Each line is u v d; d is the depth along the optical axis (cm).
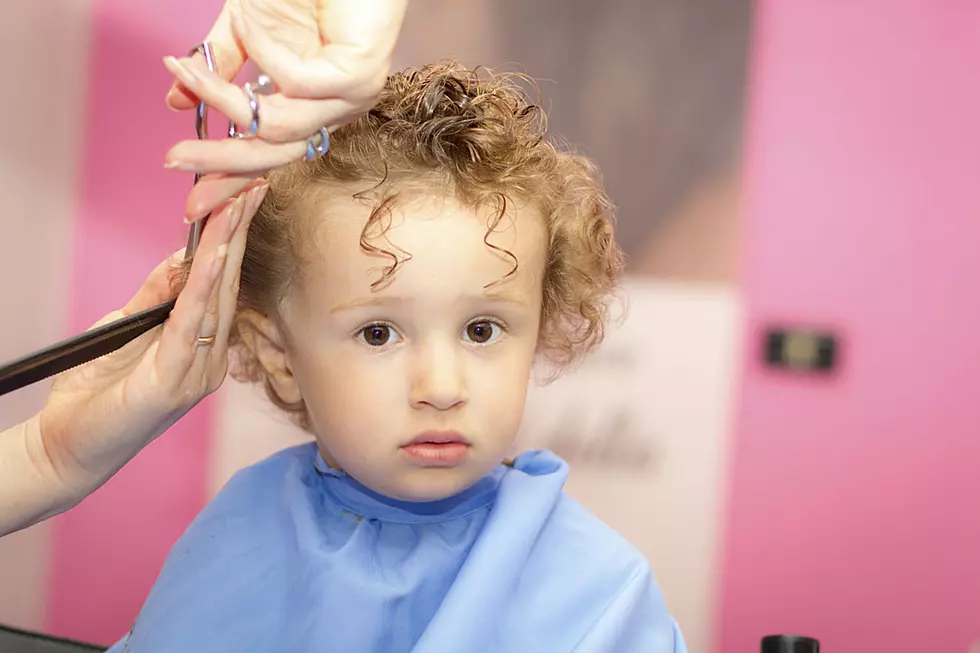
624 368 198
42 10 192
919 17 190
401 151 67
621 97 195
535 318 70
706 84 194
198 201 55
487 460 67
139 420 64
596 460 199
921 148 192
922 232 193
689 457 198
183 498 204
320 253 67
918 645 198
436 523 73
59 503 67
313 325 67
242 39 51
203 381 65
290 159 54
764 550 199
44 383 186
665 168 195
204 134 59
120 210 202
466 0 194
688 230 196
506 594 68
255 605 71
